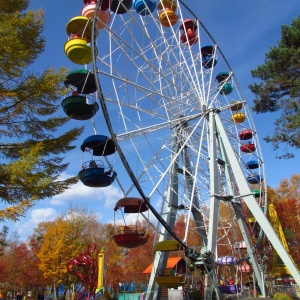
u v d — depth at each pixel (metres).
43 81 12.20
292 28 21.03
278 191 40.25
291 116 19.03
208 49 23.25
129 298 24.36
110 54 16.06
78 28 16.19
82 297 16.89
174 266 26.23
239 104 24.64
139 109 17.56
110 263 44.69
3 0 13.83
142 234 14.78
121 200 14.45
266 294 18.86
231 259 20.48
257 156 24.59
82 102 14.91
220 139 19.67
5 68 11.91
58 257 36.50
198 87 19.83
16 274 47.22
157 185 15.60
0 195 11.16
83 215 44.50
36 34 13.27
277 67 20.80
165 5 21.69
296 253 31.52
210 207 16.38
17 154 12.30
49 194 12.09
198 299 19.11
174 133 20.06
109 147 15.80
